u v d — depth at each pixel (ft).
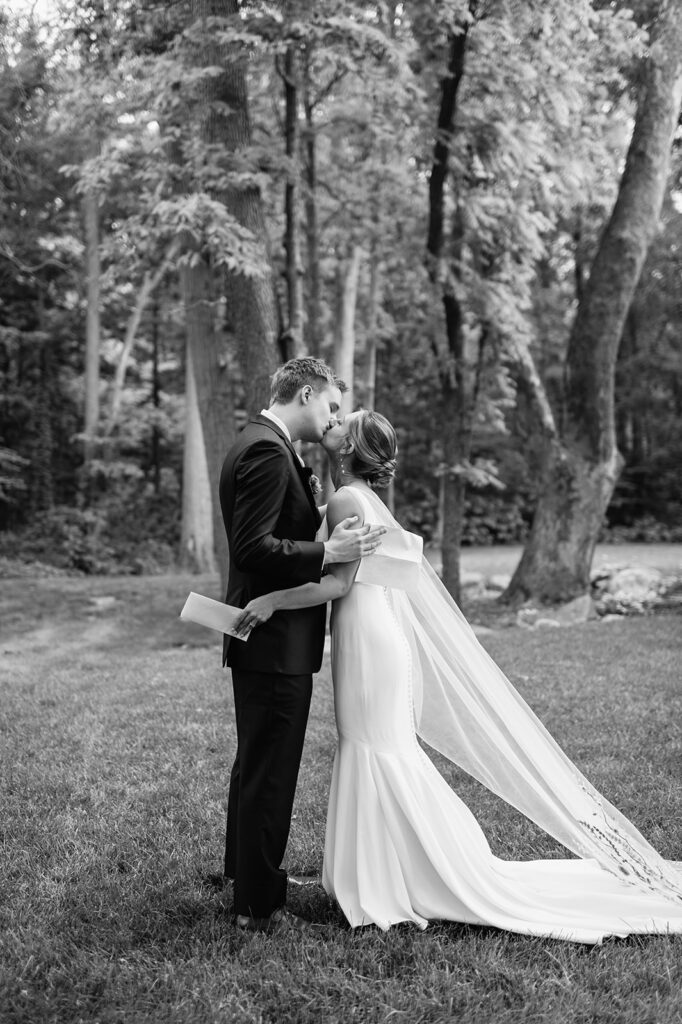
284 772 9.70
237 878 9.84
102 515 66.54
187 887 10.87
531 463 39.55
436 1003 8.25
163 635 33.63
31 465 74.49
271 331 29.94
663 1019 8.02
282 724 9.66
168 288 74.69
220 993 8.49
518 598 39.47
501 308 34.30
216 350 31.63
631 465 96.48
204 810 13.62
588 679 22.59
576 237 69.62
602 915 9.93
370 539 9.70
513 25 29.40
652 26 34.78
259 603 9.43
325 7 25.45
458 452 36.06
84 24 27.99
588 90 33.55
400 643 10.09
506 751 10.40
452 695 10.57
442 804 9.96
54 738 17.98
